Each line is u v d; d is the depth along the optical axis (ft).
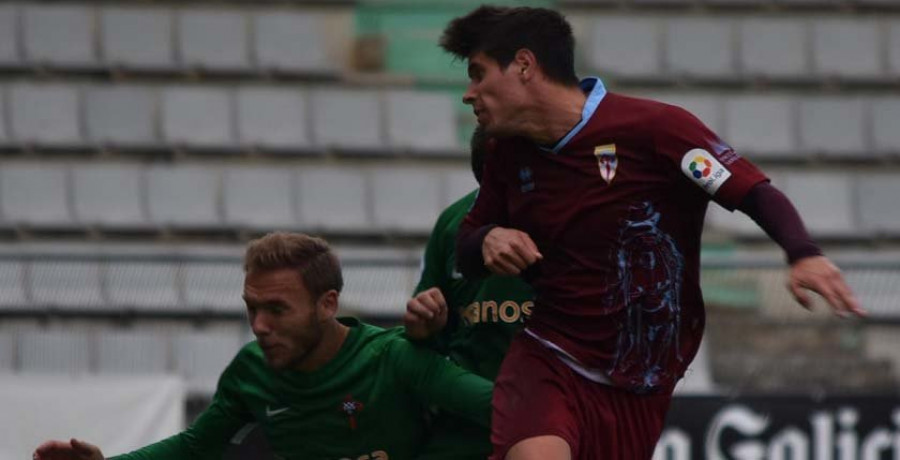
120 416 85.15
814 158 148.66
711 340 101.24
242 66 153.17
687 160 36.04
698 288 38.17
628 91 152.87
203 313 108.47
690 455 84.23
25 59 150.51
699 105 151.43
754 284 101.50
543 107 36.63
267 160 143.84
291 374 44.57
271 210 137.80
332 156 144.56
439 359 43.50
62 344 107.55
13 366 106.93
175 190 137.49
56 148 141.79
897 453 84.99
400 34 157.07
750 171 35.86
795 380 100.89
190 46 153.89
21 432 84.02
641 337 37.35
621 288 36.96
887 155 149.07
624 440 38.29
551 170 36.96
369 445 44.86
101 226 134.10
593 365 37.50
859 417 84.89
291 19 156.76
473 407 41.83
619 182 36.47
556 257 37.45
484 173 39.27
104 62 151.12
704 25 158.71
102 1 155.02
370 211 138.82
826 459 84.79
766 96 152.05
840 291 32.58
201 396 102.12
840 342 101.24
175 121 146.10
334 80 152.35
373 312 98.32
